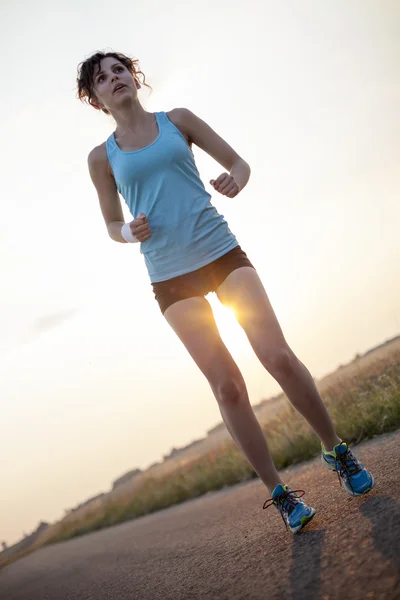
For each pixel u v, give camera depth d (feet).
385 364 29.60
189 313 10.03
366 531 7.72
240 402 9.84
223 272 10.05
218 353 9.90
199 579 9.95
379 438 17.95
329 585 6.58
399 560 6.33
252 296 9.71
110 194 11.27
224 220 10.52
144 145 10.43
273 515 13.02
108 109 10.75
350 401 24.70
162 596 10.00
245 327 9.80
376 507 8.61
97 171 11.10
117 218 11.35
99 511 65.46
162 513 34.35
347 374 34.47
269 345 9.48
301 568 7.58
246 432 9.80
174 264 10.19
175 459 86.43
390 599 5.57
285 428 25.68
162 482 47.52
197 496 34.19
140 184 10.27
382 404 20.02
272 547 9.47
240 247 10.43
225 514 17.98
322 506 10.61
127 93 10.45
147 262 10.57
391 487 9.46
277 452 24.30
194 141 10.98
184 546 15.06
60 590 18.26
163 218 10.21
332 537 8.20
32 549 84.12
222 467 32.94
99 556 23.99
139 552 18.51
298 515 9.39
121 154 10.44
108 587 14.20
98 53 10.84
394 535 7.08
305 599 6.54
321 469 16.81
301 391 9.61
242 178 10.60
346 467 9.86
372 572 6.37
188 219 10.13
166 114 10.74
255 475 28.45
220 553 11.38
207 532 15.66
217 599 8.06
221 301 10.33
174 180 10.19
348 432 20.04
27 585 26.37
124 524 42.22
